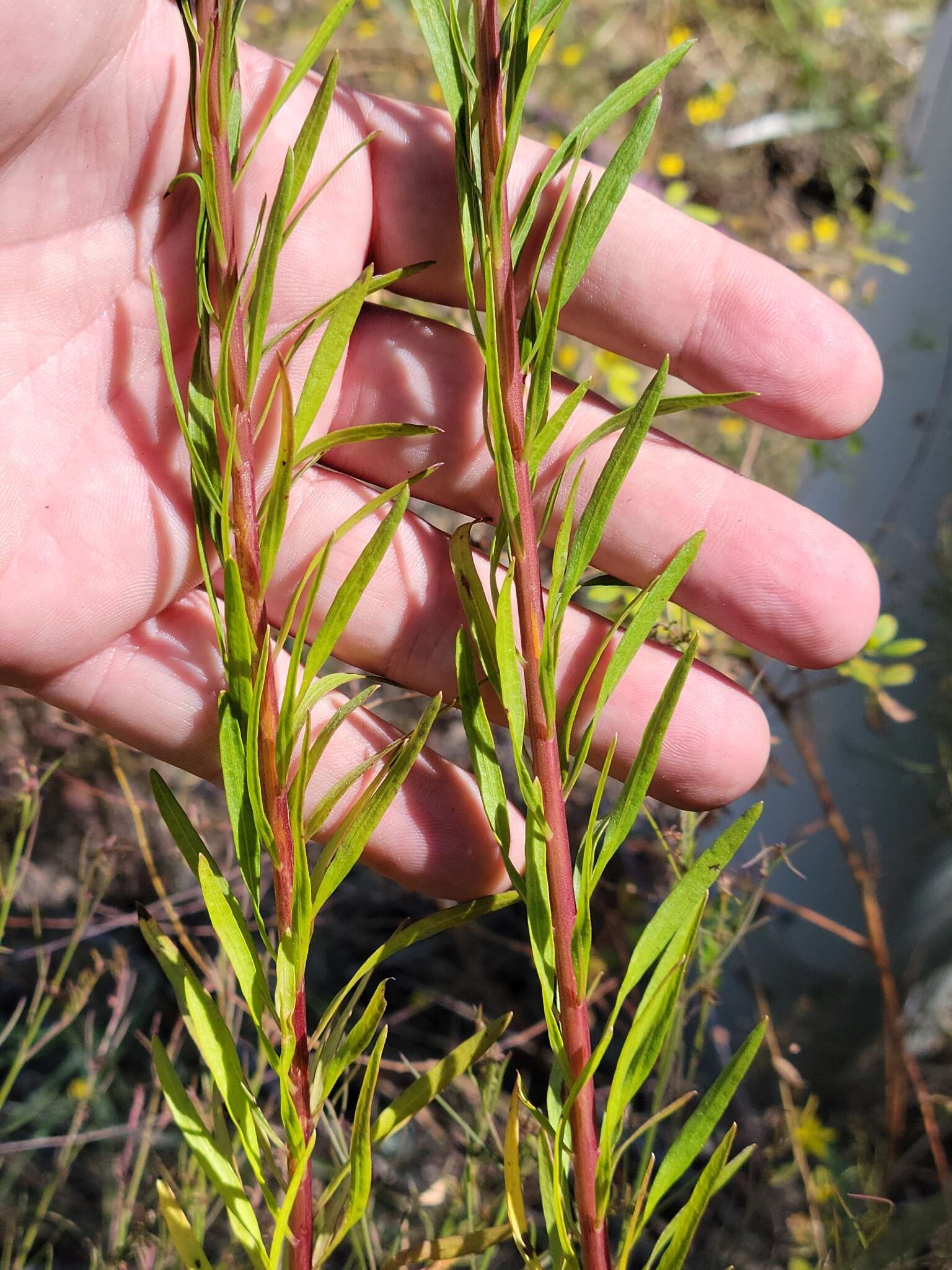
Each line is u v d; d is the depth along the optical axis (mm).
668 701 137
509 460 138
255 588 140
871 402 182
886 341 232
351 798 178
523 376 143
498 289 140
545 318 138
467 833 179
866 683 207
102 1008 249
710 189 381
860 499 236
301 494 180
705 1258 221
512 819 181
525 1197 221
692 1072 214
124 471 176
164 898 203
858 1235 195
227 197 140
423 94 382
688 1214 131
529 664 140
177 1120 136
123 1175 204
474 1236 144
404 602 182
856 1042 238
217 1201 210
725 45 409
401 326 180
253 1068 236
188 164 170
